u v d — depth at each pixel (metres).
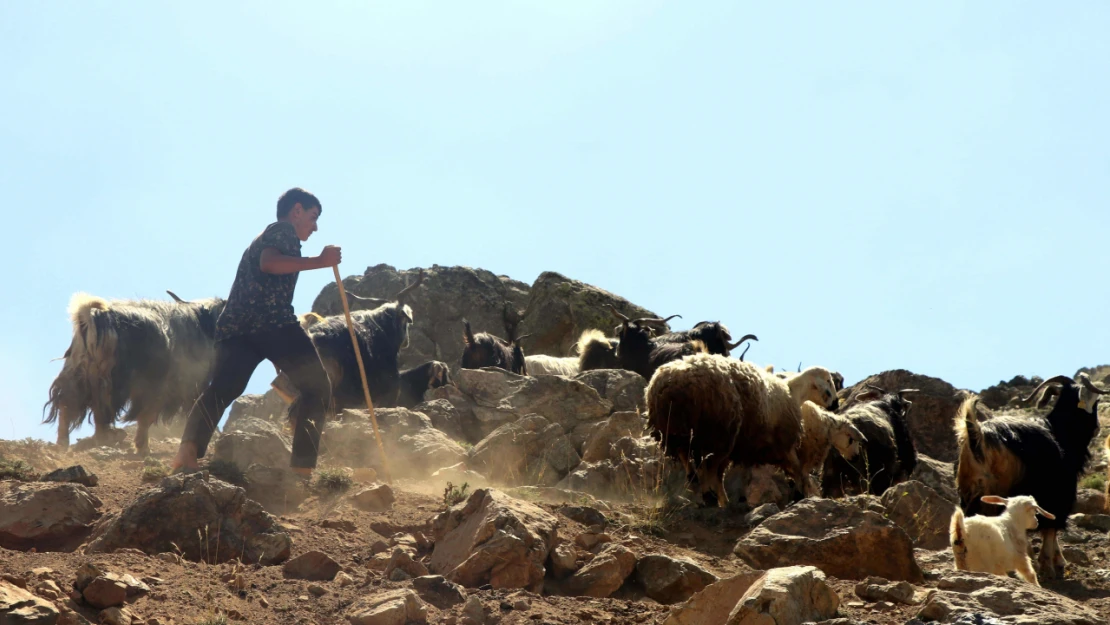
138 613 5.34
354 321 13.83
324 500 7.96
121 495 7.56
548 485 11.27
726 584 5.45
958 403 14.49
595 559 6.65
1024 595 5.50
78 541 6.73
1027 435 9.65
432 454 10.57
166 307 12.48
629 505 9.47
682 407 10.05
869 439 10.79
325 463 9.92
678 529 8.70
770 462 10.63
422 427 11.37
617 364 18.50
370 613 5.46
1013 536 7.56
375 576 6.27
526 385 13.84
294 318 8.49
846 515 7.39
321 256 8.44
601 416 13.47
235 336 8.31
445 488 8.37
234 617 5.45
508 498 7.00
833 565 7.05
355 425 10.82
